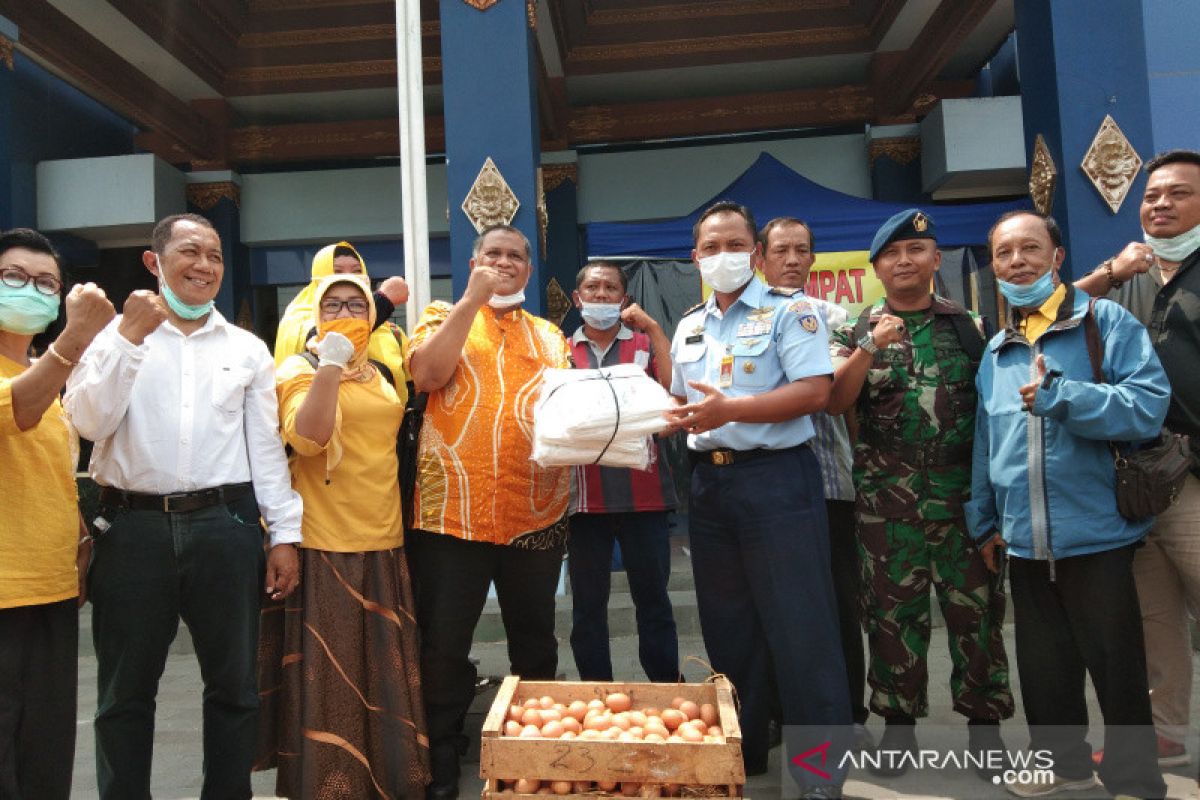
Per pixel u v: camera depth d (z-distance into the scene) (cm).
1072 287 266
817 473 274
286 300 973
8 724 222
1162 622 292
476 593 288
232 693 245
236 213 936
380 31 877
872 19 860
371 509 275
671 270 662
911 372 292
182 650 544
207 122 923
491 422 283
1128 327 255
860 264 606
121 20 744
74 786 320
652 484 348
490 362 290
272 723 278
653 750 205
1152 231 273
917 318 298
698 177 928
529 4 526
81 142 884
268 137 950
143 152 935
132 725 236
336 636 266
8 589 220
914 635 292
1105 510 248
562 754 208
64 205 820
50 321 235
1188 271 271
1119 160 459
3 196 738
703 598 289
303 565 271
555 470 297
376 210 936
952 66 890
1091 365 255
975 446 282
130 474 235
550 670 314
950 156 816
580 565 349
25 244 231
